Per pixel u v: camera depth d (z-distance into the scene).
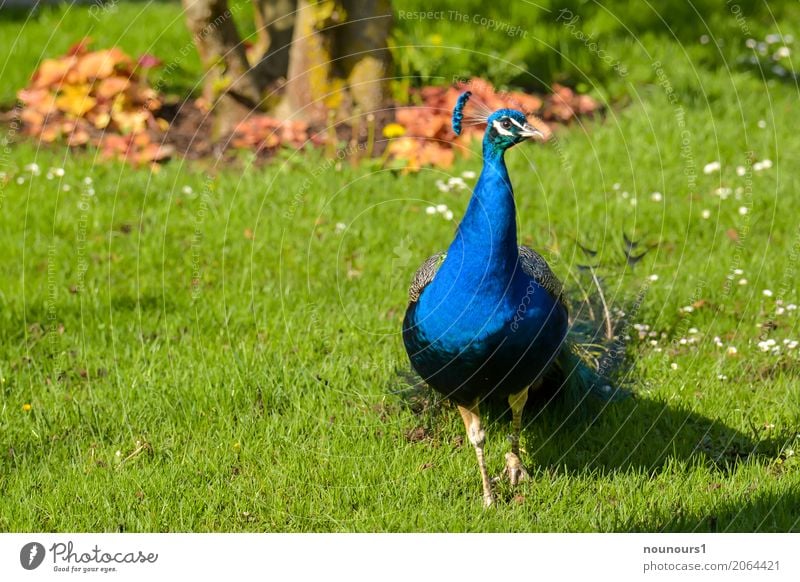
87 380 9.51
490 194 7.31
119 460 8.25
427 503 7.76
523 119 7.26
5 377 9.38
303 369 9.47
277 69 15.59
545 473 8.05
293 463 8.20
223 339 10.30
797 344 9.83
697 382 9.34
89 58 15.25
